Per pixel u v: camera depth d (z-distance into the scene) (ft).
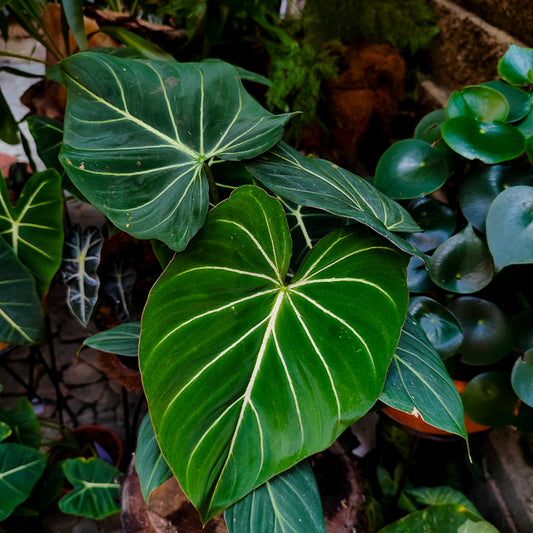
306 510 1.96
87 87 1.91
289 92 3.75
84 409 4.20
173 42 3.70
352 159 4.47
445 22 3.98
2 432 2.86
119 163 1.86
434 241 2.48
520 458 3.15
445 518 2.68
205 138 1.99
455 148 2.34
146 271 3.29
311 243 2.30
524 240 2.18
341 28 3.82
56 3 3.43
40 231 2.67
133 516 2.54
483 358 2.36
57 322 4.82
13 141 3.29
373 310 1.79
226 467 1.71
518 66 2.60
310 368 1.77
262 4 3.71
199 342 1.77
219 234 1.81
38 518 3.46
